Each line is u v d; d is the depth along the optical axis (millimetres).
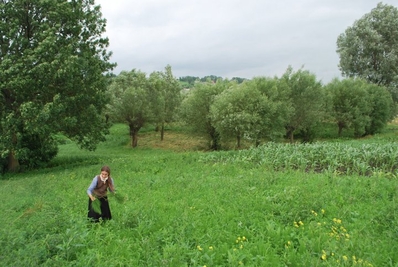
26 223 7262
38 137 19828
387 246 5418
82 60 15953
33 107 14820
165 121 34500
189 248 5621
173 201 8867
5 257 5008
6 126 15398
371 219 6629
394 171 11883
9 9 15672
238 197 8641
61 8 16062
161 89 32656
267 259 5066
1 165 18875
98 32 18609
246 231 6246
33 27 16828
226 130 23547
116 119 30188
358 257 5020
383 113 35875
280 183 10219
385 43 42344
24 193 11656
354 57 43281
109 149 30344
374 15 43188
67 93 17141
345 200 8086
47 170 18750
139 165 15148
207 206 7969
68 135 18656
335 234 5938
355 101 33469
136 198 9359
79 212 8219
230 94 23719
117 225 6895
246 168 13641
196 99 27703
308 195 8094
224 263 5109
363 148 14695
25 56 15164
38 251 5289
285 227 6504
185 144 32188
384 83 42375
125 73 34656
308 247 5480
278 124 24297
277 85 27938
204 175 12086
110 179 7441
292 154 14016
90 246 5855
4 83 14758
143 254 5387
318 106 28938
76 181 12656
